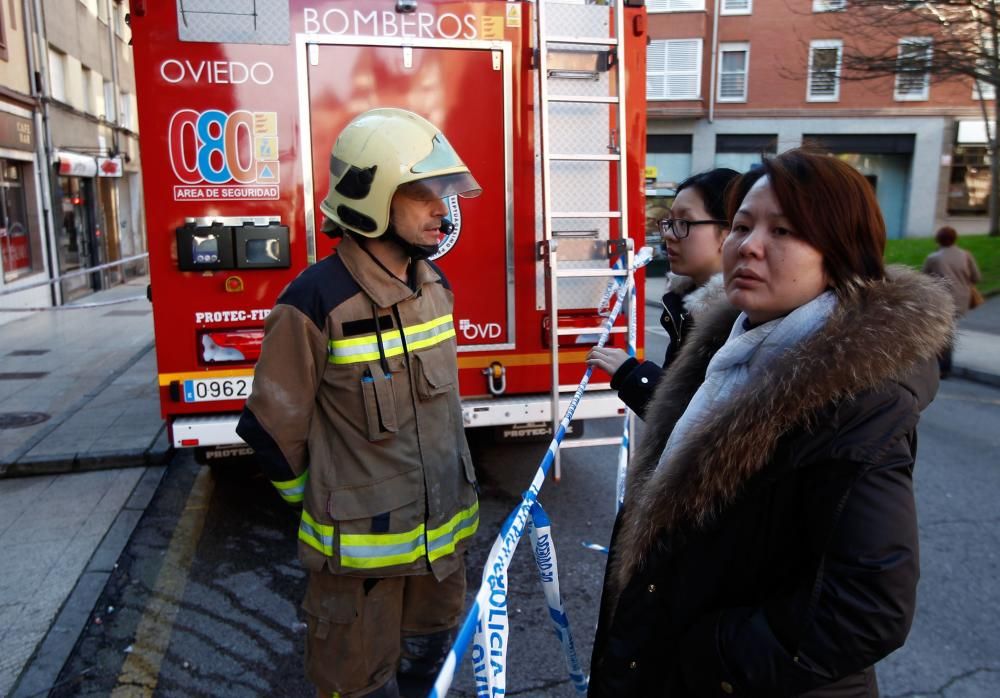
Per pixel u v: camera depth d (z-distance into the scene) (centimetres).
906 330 125
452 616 246
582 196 432
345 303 206
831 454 122
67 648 317
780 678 123
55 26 1636
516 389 438
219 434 404
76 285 1733
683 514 140
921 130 2503
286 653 326
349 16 395
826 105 2495
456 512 231
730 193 164
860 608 117
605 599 171
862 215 136
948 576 391
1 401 718
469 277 424
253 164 395
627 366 226
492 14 410
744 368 145
